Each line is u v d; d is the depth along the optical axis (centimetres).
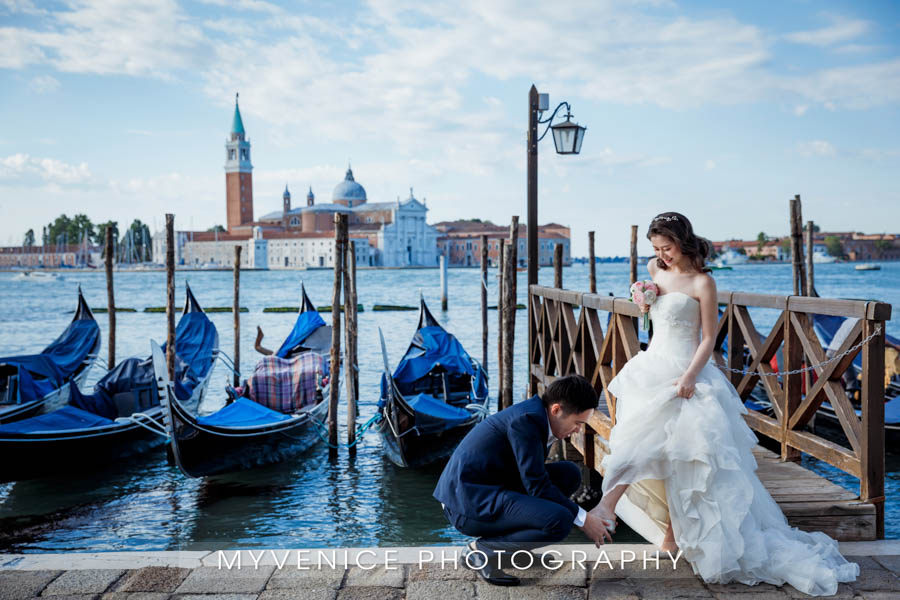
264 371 1095
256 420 931
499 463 328
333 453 1002
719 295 531
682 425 322
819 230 17425
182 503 800
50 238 16762
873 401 361
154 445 1020
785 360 441
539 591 320
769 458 455
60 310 4153
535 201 905
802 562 314
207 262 15012
